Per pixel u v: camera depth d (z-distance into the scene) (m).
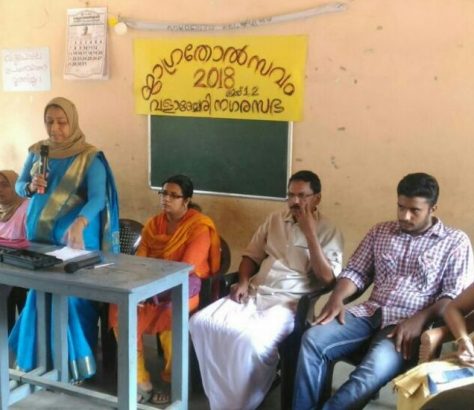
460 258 2.44
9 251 2.48
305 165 3.26
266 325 2.57
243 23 3.29
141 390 2.82
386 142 3.05
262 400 2.61
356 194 3.16
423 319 2.34
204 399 2.87
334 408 2.23
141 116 3.67
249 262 2.98
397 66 2.97
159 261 2.54
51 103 2.91
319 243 2.72
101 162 2.95
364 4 2.99
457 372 2.01
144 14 3.56
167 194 2.96
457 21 2.81
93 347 3.00
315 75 3.16
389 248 2.57
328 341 2.43
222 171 3.48
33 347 2.89
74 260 2.49
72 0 3.76
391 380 2.30
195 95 3.48
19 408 2.72
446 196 2.95
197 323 2.64
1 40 4.05
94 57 3.73
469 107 2.84
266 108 3.30
